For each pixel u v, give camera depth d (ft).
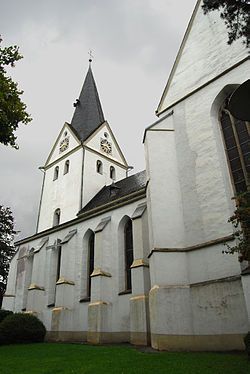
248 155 45.85
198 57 58.23
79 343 60.75
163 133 56.54
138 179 88.89
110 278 65.36
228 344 37.65
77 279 74.13
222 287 40.42
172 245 47.24
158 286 43.88
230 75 51.72
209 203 46.73
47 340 69.21
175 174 52.70
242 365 26.09
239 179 46.03
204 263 43.80
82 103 132.77
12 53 45.44
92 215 77.05
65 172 110.93
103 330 59.82
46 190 114.11
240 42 51.96
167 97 60.85
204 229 45.91
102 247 67.56
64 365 32.71
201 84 55.62
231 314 38.58
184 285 44.21
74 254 77.56
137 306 52.26
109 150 120.26
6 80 45.29
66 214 100.78
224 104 52.06
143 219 60.29
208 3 31.14
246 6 29.43
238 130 48.34
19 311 85.92
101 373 27.37
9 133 45.42
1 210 126.41
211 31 57.82
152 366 28.63
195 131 53.11
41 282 83.10
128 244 67.72
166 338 40.88
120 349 43.83
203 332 40.29
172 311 42.37
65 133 120.16
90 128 121.19
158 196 51.16
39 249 86.38
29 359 38.93
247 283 36.22
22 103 46.03
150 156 54.90
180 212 49.67
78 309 70.49
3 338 60.90
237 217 29.30
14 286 94.53
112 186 91.20
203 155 50.29
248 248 28.48
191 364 28.19
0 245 121.39
